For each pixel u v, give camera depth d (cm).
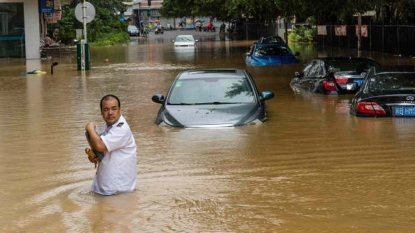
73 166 971
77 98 1859
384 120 1302
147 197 785
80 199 783
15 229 680
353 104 1405
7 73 2814
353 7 2427
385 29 3891
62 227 683
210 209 734
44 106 1686
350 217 694
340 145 1076
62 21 5859
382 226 662
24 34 3822
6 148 1121
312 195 783
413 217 690
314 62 1956
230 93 1338
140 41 6981
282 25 6850
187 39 5488
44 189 838
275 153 1024
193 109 1283
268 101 1677
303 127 1252
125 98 1834
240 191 808
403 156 984
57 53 4016
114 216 714
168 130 1227
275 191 804
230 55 4103
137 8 12731
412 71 1406
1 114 1545
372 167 920
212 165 951
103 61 3675
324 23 5262
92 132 775
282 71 2720
